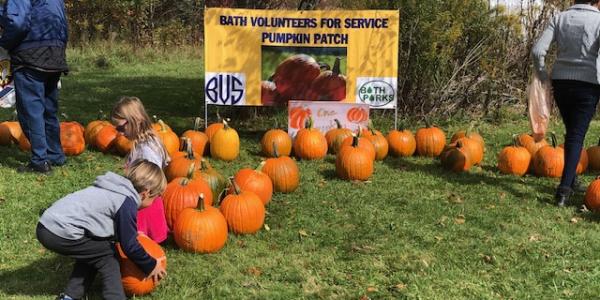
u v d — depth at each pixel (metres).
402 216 5.66
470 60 10.30
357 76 8.48
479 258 4.73
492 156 8.09
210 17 8.32
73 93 12.90
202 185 5.17
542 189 6.59
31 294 4.06
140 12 23.28
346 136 7.88
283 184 6.21
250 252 4.79
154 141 4.91
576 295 4.14
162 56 21.22
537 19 10.43
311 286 4.25
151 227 4.62
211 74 8.44
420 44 9.76
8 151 7.63
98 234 3.66
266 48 8.41
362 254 4.80
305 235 5.17
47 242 3.58
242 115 9.98
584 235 5.20
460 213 5.76
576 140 5.90
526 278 4.39
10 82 7.26
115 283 3.75
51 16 6.49
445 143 8.02
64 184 6.40
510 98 10.58
